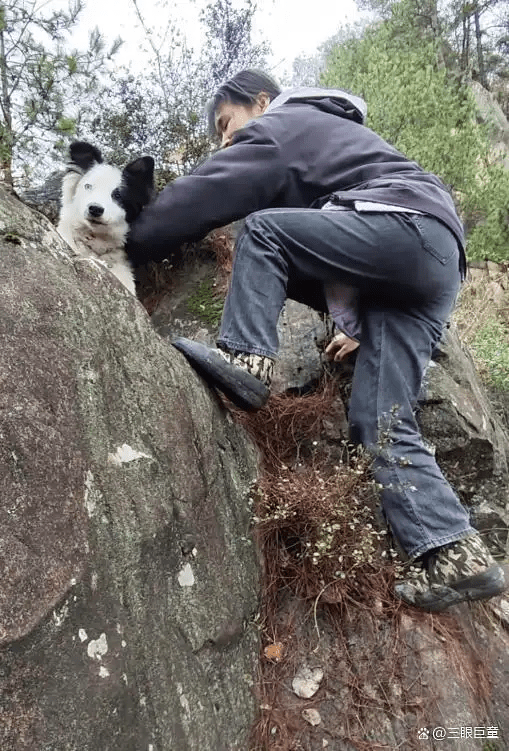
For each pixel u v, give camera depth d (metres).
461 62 10.84
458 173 6.24
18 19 2.99
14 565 1.07
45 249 1.47
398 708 1.83
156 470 1.51
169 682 1.35
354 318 2.17
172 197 2.61
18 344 1.24
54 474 1.20
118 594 1.27
